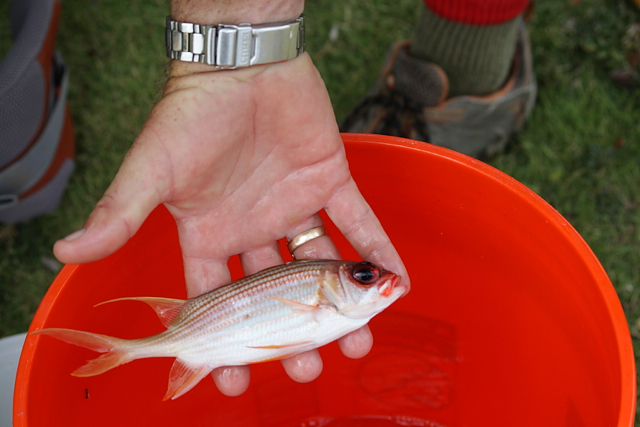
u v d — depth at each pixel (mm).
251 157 425
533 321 452
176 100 402
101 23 730
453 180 444
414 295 508
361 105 645
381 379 534
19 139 569
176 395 411
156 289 460
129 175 380
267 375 505
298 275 418
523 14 643
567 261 408
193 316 411
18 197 606
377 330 519
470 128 626
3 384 455
